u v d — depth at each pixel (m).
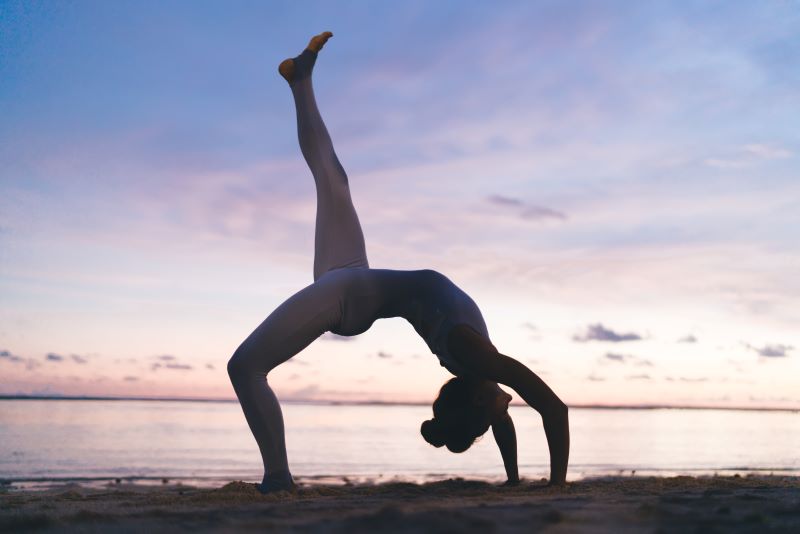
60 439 44.78
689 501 3.41
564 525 2.55
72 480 20.95
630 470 24.09
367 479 20.98
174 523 2.68
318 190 5.31
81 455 32.59
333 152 5.39
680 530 2.46
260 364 4.66
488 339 4.75
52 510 3.50
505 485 4.99
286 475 4.59
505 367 4.48
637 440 49.16
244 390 4.62
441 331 4.66
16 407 152.25
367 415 140.75
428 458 33.59
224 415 115.62
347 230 5.22
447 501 3.60
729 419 135.38
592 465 27.39
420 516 2.70
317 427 75.88
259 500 3.92
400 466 28.52
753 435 61.25
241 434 55.47
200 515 2.91
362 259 5.24
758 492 4.04
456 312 4.67
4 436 46.62
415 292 4.86
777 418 149.12
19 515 3.01
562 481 4.55
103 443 41.53
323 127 5.41
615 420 117.81
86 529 2.58
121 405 199.12
